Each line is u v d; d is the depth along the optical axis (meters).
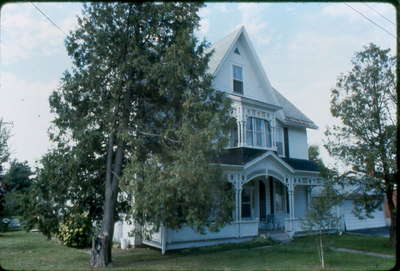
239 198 13.78
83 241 12.25
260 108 16.52
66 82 9.46
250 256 10.35
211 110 9.11
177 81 9.06
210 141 7.99
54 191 9.32
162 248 11.21
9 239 14.50
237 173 13.82
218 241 13.16
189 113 8.91
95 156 10.16
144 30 9.55
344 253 10.98
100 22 9.27
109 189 9.46
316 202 9.25
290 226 15.60
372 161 11.46
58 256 10.19
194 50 9.62
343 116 12.30
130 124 9.98
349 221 19.02
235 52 17.48
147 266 8.66
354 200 12.91
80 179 9.82
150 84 9.59
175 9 9.65
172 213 8.27
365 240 14.47
